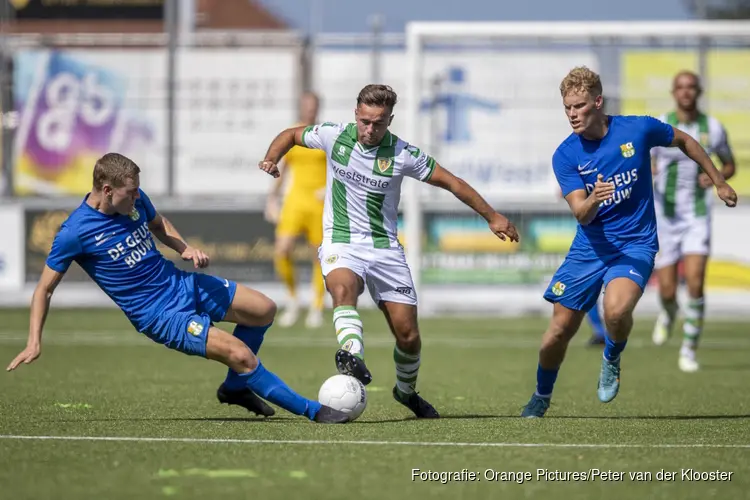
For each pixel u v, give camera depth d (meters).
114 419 24.00
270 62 65.44
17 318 57.88
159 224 23.73
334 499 16.28
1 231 62.56
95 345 45.12
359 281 23.89
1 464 18.55
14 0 69.38
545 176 64.00
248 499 16.22
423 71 64.38
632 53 63.03
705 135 36.78
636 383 33.19
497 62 64.12
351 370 23.03
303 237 62.44
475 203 23.77
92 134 65.00
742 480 17.84
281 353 42.22
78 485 17.05
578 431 22.36
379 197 24.05
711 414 25.75
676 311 42.75
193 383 32.09
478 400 28.61
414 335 24.19
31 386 31.00
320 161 53.53
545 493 16.92
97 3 69.12
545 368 24.83
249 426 22.69
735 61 62.22
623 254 23.77
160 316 22.53
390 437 21.28
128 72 65.31
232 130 65.44
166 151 65.44
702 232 37.50
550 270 61.53
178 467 18.33
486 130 64.19
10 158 64.69
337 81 65.38
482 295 61.75
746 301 59.91
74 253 22.19
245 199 64.44
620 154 23.59
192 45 65.50
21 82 64.88
